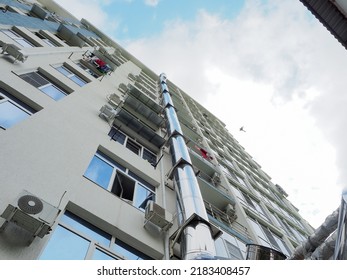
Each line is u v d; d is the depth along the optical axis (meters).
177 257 8.38
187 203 9.73
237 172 26.91
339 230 5.26
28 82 11.14
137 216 8.98
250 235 15.70
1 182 6.21
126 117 14.41
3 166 6.59
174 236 8.75
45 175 7.32
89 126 11.34
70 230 6.89
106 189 9.17
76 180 8.16
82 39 24.19
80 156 9.13
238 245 13.47
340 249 4.95
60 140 8.98
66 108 11.04
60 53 16.81
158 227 9.02
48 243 6.21
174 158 13.66
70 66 16.02
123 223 8.27
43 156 7.82
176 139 15.45
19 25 15.92
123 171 11.04
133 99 18.06
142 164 12.32
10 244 5.37
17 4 20.20
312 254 8.05
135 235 8.17
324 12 6.66
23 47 13.19
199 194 10.45
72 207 7.45
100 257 6.95
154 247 8.26
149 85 32.91
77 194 7.80
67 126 9.98
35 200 5.65
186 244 7.75
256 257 7.87
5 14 15.74
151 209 8.82
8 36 13.48
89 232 7.48
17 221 5.48
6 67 10.38
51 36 18.91
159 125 19.23
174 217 9.72
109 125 12.98
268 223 19.66
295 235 23.08
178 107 34.72
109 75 21.78
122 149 12.14
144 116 19.00
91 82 16.27
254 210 20.33
